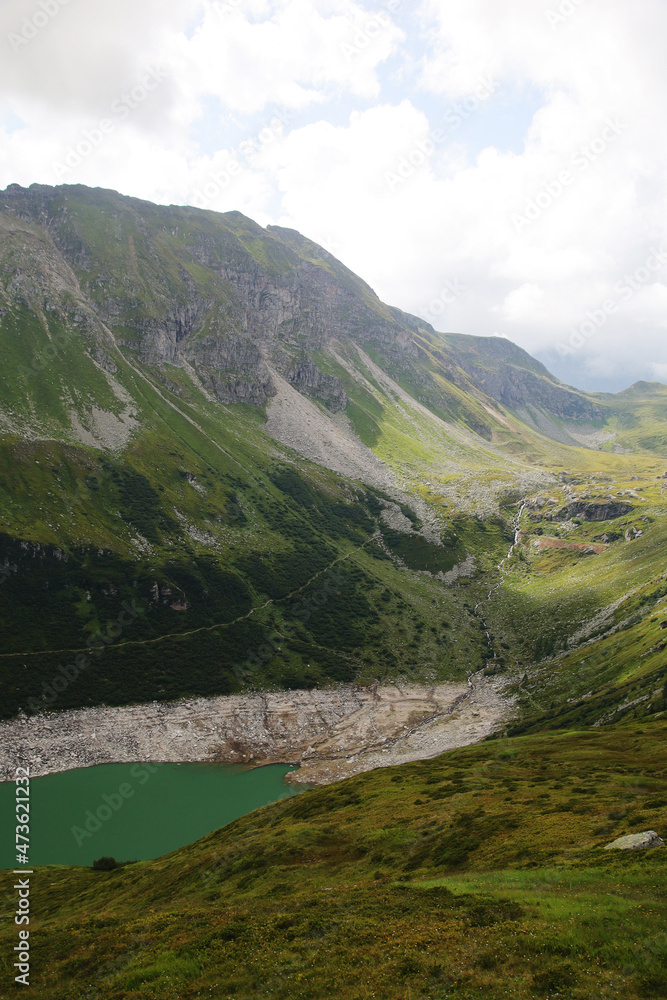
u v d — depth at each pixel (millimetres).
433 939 29938
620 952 25328
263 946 34062
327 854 53938
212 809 114000
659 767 61562
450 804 59438
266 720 160625
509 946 27688
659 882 30391
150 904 54031
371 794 72062
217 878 54875
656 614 160750
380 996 26344
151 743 144250
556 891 32656
